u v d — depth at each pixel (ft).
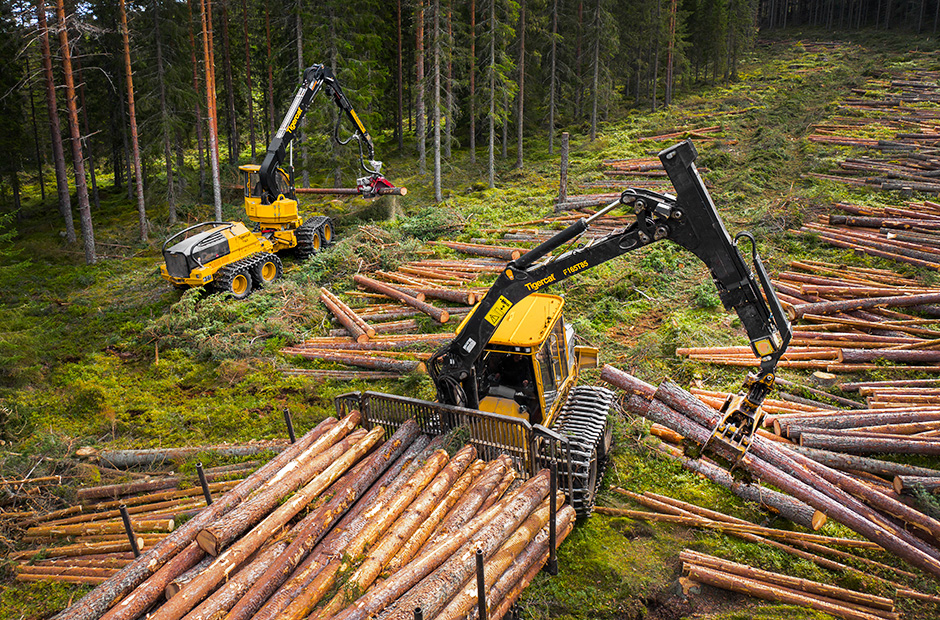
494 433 23.73
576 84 137.59
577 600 21.89
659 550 24.48
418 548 18.86
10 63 92.63
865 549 24.13
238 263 56.70
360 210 87.92
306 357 44.57
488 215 80.59
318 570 17.51
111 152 123.44
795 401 34.58
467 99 114.62
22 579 24.12
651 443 30.66
